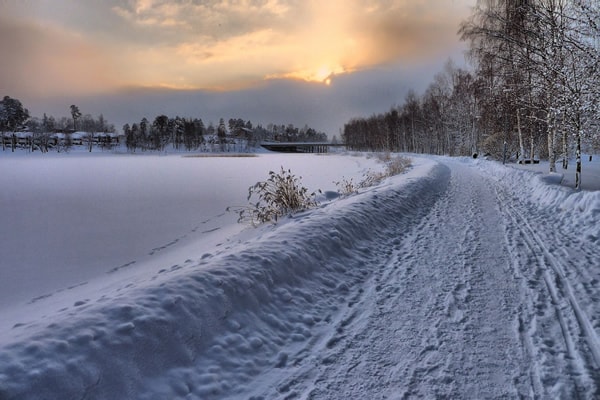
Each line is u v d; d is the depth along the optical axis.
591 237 6.66
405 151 77.12
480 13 17.64
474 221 8.39
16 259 9.19
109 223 13.42
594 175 15.95
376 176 19.05
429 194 12.46
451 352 3.21
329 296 4.55
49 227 12.89
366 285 4.91
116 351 2.72
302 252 5.17
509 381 2.79
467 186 14.90
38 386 2.28
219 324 3.43
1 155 89.94
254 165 50.88
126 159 75.50
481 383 2.78
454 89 49.25
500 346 3.27
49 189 24.09
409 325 3.73
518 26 12.30
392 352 3.26
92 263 8.83
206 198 19.25
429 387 2.75
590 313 3.82
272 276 4.40
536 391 2.67
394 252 6.30
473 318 3.81
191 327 3.22
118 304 3.19
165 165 52.81
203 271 3.99
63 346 2.59
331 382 2.87
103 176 34.00
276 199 9.55
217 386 2.80
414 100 74.31
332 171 34.19
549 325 3.61
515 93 14.16
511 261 5.55
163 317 3.15
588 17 8.77
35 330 2.80
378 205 8.74
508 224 8.02
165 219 13.91
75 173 38.00
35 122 124.31
